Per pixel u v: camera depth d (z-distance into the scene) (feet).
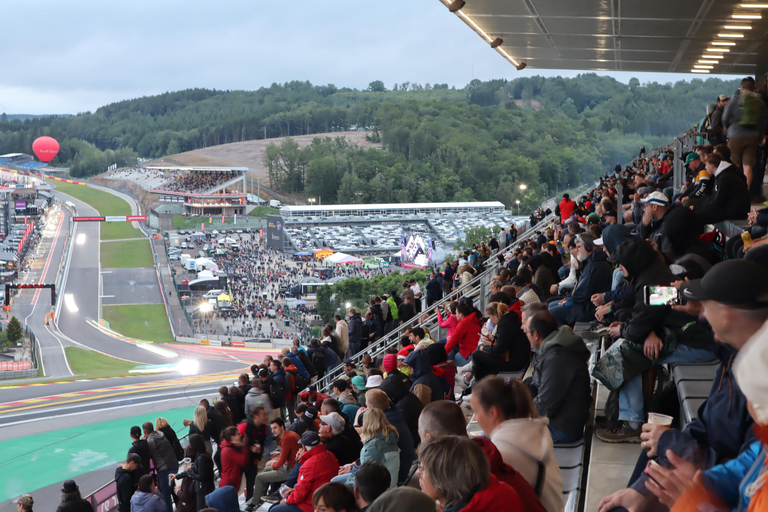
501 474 12.07
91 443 123.65
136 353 271.08
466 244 485.97
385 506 9.71
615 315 20.33
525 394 13.64
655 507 10.61
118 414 150.10
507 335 26.81
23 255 513.45
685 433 12.01
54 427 137.28
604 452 17.90
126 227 651.25
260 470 44.52
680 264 18.80
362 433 23.73
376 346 57.82
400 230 580.71
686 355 18.02
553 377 17.89
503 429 13.39
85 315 364.99
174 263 491.72
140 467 39.42
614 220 42.78
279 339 310.24
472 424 24.06
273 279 436.35
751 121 37.65
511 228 89.92
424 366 31.60
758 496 6.16
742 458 8.13
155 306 384.27
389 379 29.17
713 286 8.17
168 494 41.60
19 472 106.22
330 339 62.49
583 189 129.70
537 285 36.63
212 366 238.27
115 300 397.39
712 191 34.53
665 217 25.13
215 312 360.07
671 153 77.10
